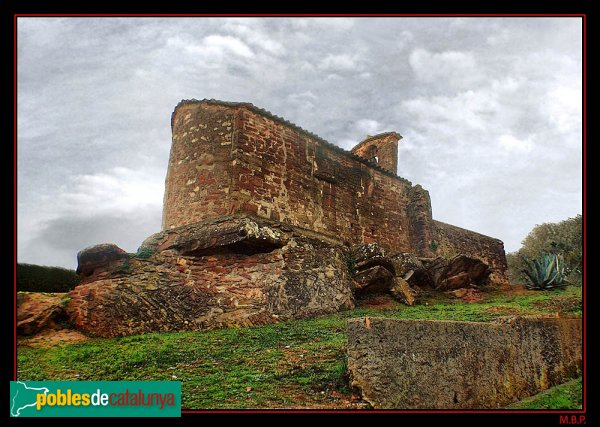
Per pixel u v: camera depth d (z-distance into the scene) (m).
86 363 7.91
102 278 11.21
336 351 7.78
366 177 17.69
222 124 14.11
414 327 6.01
